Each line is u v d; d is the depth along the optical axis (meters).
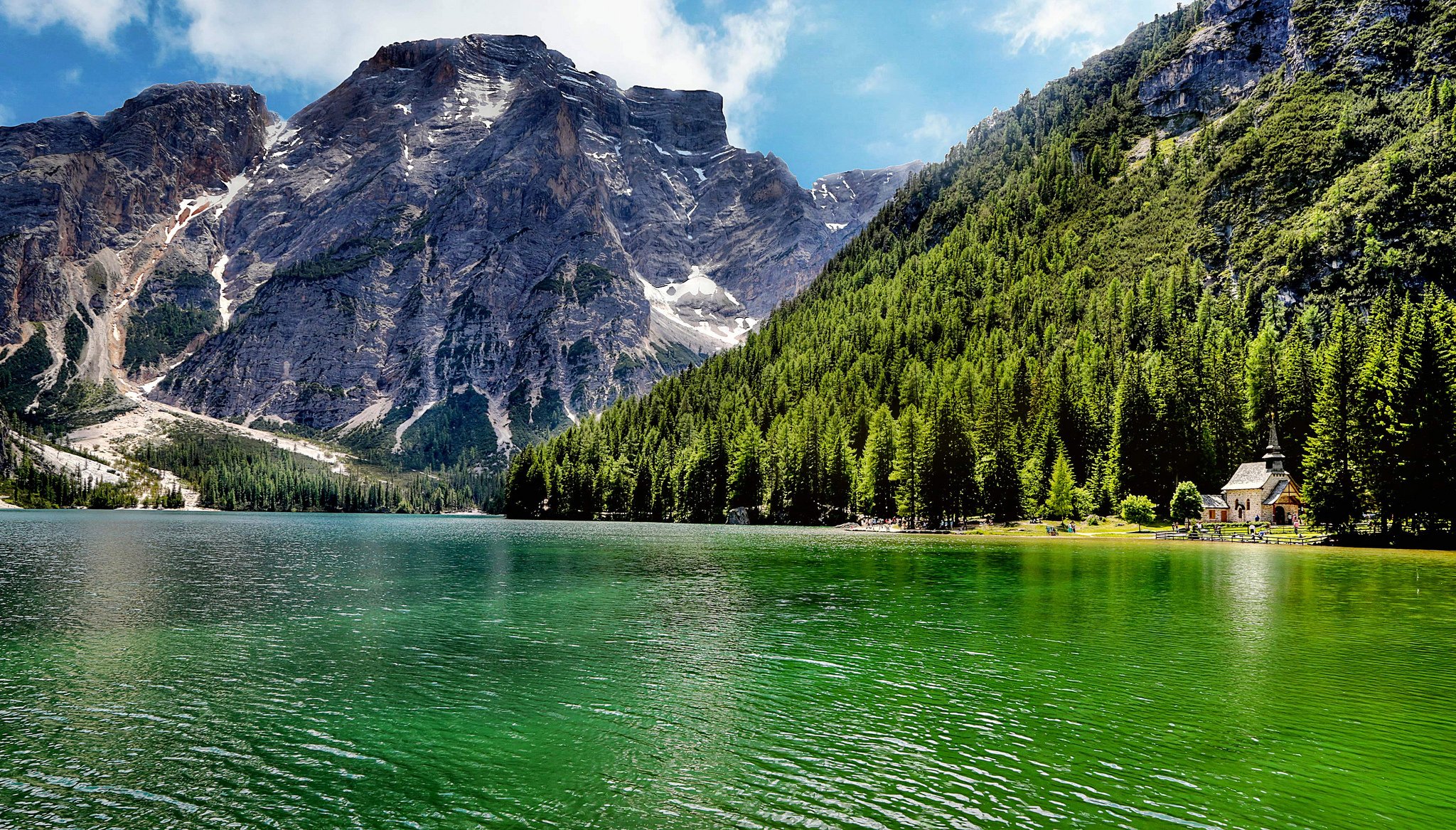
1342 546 90.44
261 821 17.62
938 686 28.50
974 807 18.28
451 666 31.52
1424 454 81.75
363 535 133.00
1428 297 88.81
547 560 77.88
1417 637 37.03
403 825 17.44
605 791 19.27
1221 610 44.97
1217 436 132.38
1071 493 132.12
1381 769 20.53
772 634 38.22
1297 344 128.88
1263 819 17.61
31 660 32.66
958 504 135.25
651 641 36.53
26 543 103.56
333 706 26.19
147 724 24.28
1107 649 34.62
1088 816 17.73
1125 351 173.88
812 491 161.12
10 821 17.56
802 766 20.86
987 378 162.38
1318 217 175.00
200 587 55.88
